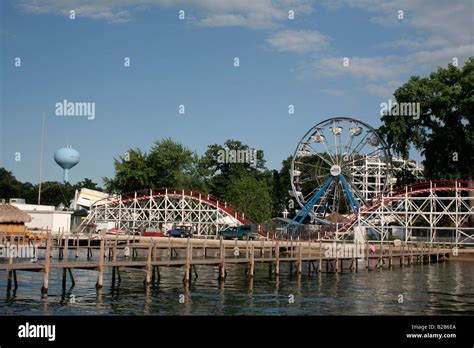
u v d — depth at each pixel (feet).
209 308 114.42
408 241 258.57
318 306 119.34
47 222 277.44
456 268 209.77
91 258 220.02
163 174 403.95
